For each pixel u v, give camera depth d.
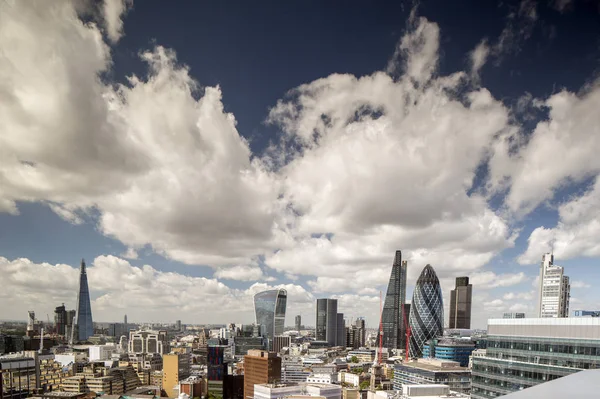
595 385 13.14
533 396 11.80
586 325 134.25
